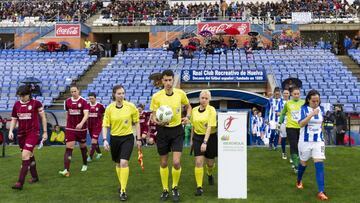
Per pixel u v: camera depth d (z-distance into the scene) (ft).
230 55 84.74
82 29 101.86
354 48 91.56
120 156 22.52
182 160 33.71
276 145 38.37
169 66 80.38
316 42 98.78
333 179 26.58
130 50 91.76
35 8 120.47
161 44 101.96
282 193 23.07
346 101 61.98
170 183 25.96
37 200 21.83
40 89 70.95
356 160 32.89
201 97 22.84
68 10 117.19
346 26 99.09
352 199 21.77
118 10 114.21
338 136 43.65
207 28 95.61
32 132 25.38
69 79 75.87
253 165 31.09
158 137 22.29
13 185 25.32
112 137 22.91
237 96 55.42
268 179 26.66
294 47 90.43
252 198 21.93
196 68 77.36
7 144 46.24
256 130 48.06
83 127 29.19
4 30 104.88
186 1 122.83
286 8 109.19
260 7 109.91
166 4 118.52
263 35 95.91
